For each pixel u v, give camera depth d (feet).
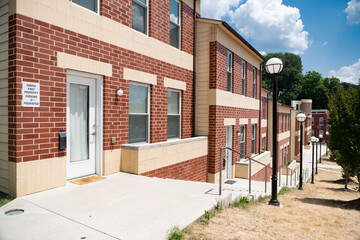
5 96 14.82
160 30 25.90
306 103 150.92
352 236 15.52
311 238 14.25
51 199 14.28
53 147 16.06
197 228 11.99
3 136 15.02
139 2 23.67
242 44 38.99
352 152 29.81
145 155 20.94
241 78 40.19
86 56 18.12
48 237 9.96
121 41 21.09
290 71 205.05
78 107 18.53
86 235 10.20
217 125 31.83
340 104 30.91
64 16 16.67
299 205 23.15
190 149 27.78
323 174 79.10
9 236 9.98
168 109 28.37
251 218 15.44
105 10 19.66
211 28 31.65
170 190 16.67
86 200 14.26
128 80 21.80
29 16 14.76
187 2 30.78
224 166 33.78
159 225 11.34
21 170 14.46
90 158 19.43
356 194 37.19
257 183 34.83
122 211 12.84
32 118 14.92
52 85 15.96
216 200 14.99
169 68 27.32
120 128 21.02
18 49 14.24
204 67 32.17
